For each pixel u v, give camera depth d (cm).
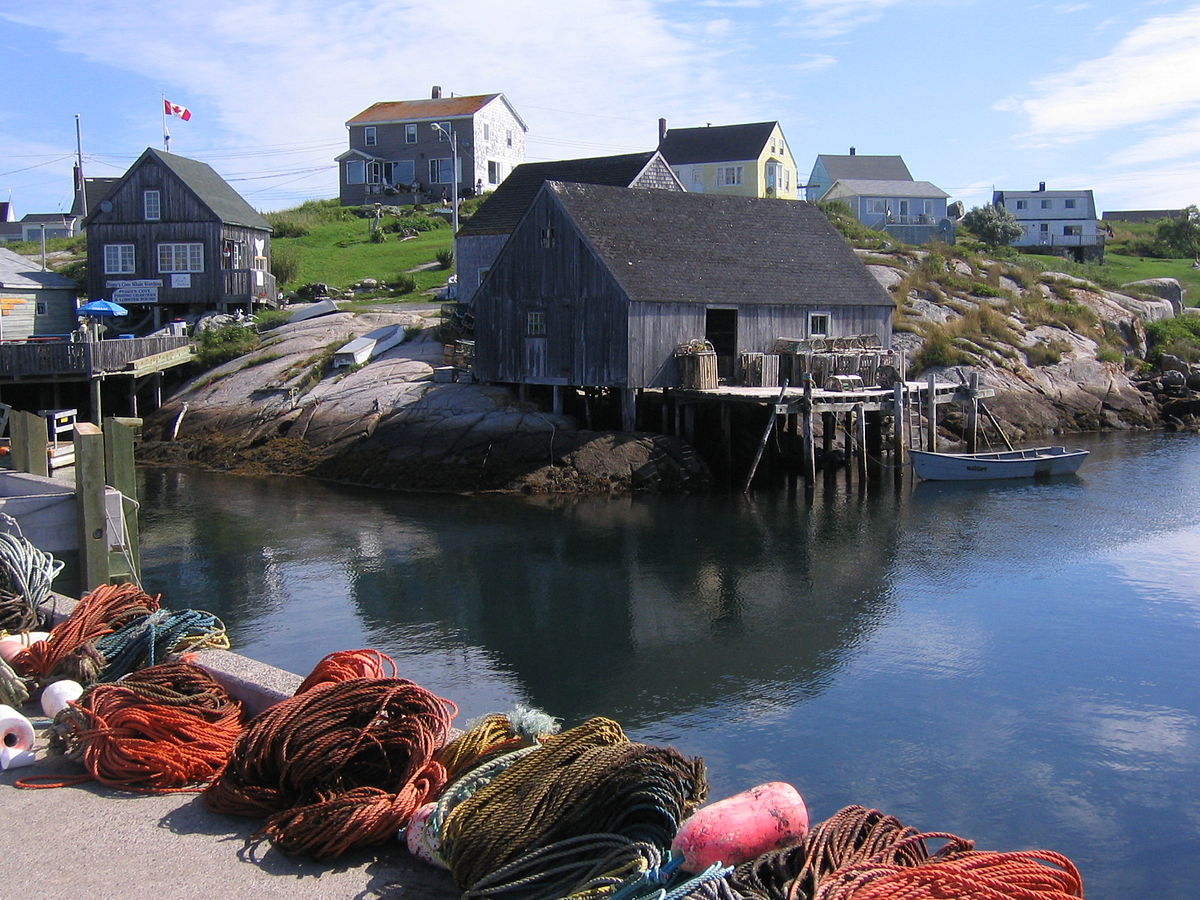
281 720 533
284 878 468
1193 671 1409
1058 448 3103
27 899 448
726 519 2362
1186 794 1078
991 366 3847
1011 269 4900
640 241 3009
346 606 1716
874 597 1755
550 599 1752
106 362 3194
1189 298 6062
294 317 4138
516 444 2777
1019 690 1346
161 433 3300
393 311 4100
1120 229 9512
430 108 7075
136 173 4403
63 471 2155
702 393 2827
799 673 1411
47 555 883
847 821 450
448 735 557
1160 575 1867
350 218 6575
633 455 2731
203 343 3775
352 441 2969
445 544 2123
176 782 561
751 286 3070
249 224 4641
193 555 2034
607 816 460
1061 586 1808
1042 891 394
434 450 2812
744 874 416
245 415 3241
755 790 458
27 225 8531
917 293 4378
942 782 1101
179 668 624
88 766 564
